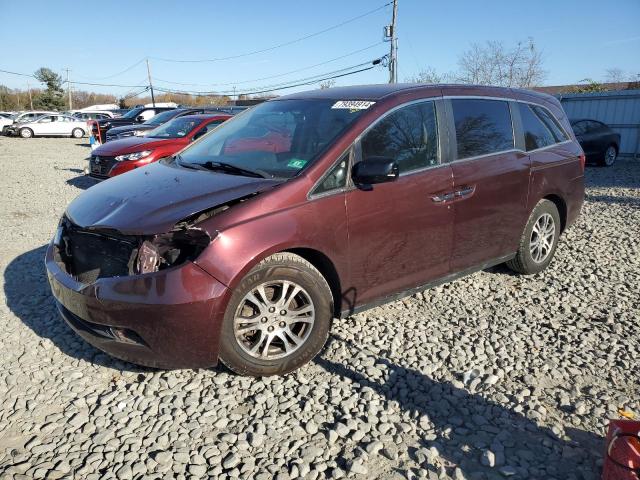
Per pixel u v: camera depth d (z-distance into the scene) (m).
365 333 4.00
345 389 3.27
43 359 3.60
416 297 4.70
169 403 3.12
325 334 3.50
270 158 3.77
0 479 2.50
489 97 4.63
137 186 3.70
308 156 3.58
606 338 4.00
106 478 2.53
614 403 3.20
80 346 3.76
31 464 2.61
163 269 3.02
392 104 3.88
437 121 4.12
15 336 3.91
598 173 14.09
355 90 4.29
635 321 4.30
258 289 3.22
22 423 2.94
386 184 3.68
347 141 3.57
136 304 2.97
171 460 2.66
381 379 3.40
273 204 3.25
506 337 3.99
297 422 2.96
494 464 2.68
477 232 4.37
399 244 3.81
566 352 3.78
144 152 9.54
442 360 3.65
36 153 19.92
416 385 3.34
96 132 15.45
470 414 3.09
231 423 2.96
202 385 3.30
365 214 3.57
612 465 2.39
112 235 3.19
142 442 2.79
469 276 5.23
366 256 3.64
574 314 4.43
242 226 3.11
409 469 2.63
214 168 3.88
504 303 4.62
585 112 19.00
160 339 3.02
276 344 3.44
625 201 9.46
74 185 11.16
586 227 7.41
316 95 4.39
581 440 2.86
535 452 2.77
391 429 2.93
